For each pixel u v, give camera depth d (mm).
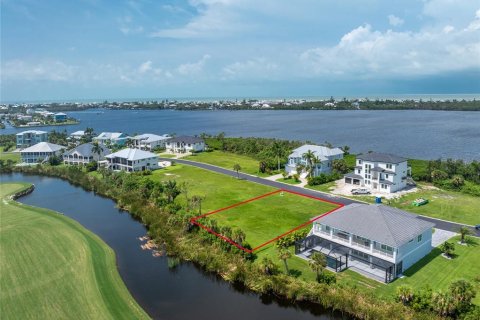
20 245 64250
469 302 41719
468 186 91562
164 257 61500
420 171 104125
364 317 43156
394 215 56312
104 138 191875
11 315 44125
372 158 96500
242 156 147500
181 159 144125
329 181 103062
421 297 42812
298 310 46969
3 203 90688
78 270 55156
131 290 51312
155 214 76750
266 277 51062
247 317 45312
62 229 71812
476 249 58562
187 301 48719
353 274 51250
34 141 192250
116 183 102750
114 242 67625
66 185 113312
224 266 55219
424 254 56594
